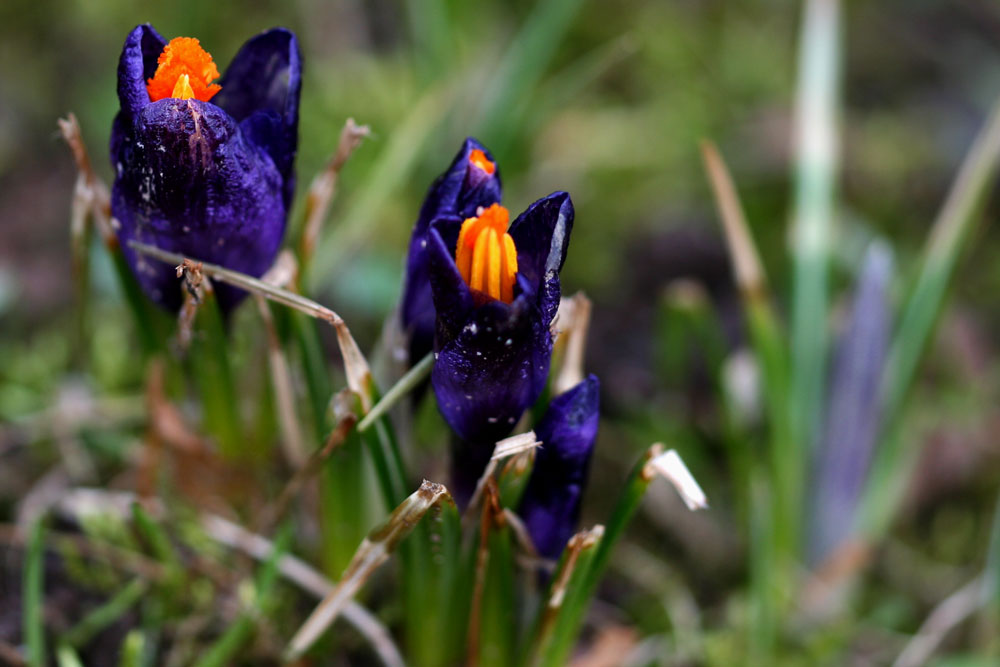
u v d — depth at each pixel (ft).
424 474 1.75
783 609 1.81
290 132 1.47
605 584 1.81
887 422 1.79
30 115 2.44
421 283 1.49
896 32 3.11
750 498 1.79
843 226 2.42
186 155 1.42
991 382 2.25
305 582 1.65
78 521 1.71
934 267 1.77
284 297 1.47
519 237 1.40
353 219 1.88
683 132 2.72
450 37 2.16
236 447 1.64
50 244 2.19
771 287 2.41
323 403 1.55
